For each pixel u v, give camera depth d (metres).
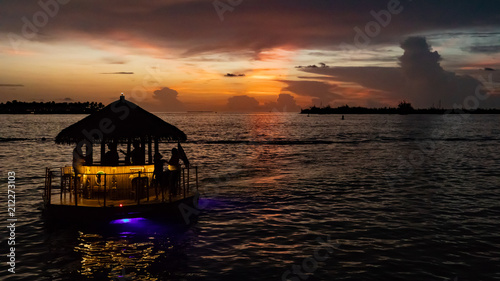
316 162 34.56
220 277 9.08
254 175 26.59
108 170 13.96
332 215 15.07
